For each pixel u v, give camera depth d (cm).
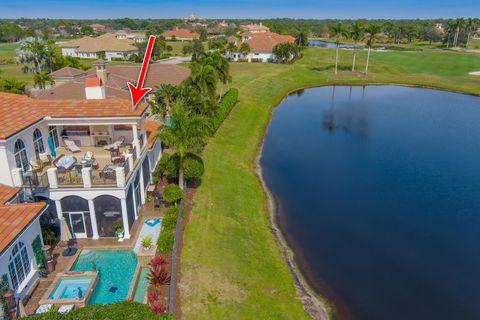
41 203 2064
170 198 2764
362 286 2398
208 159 3919
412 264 2625
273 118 6312
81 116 2572
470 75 10150
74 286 2061
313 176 3991
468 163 4444
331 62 11725
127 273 2195
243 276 2298
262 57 12244
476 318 2191
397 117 6462
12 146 2258
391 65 11394
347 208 3341
